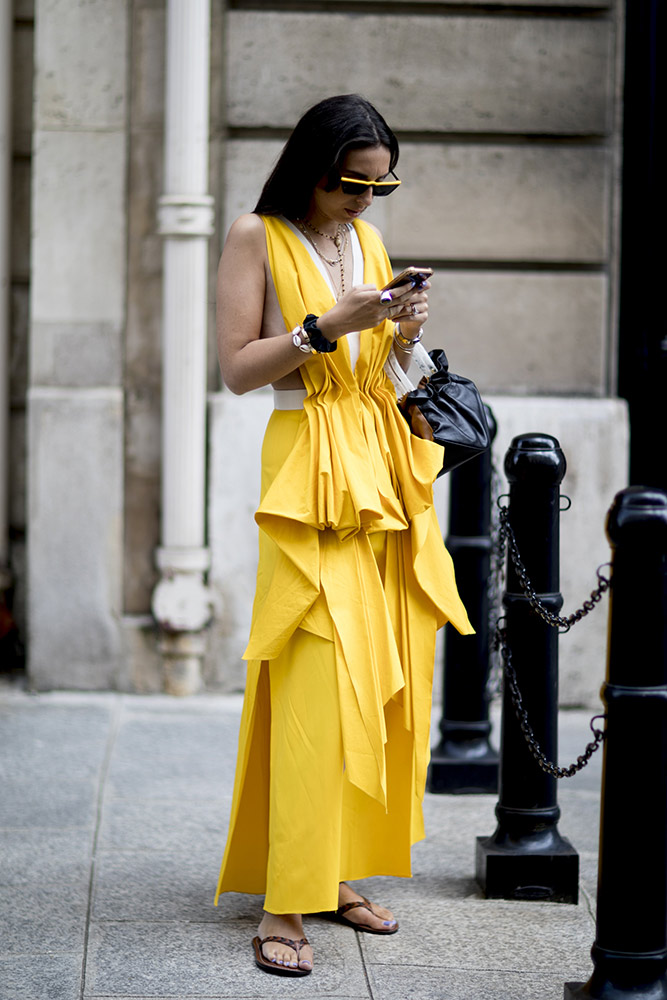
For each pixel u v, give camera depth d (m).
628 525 3.26
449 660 5.66
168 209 6.57
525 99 6.84
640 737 3.34
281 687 3.82
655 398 7.22
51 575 6.85
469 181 6.88
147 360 6.84
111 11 6.67
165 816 5.20
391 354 3.97
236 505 6.82
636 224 7.12
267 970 3.82
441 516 6.85
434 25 6.79
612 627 3.35
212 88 6.76
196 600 6.75
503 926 4.21
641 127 7.05
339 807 3.77
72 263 6.78
